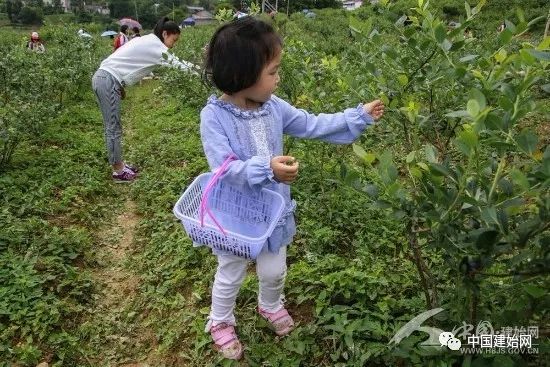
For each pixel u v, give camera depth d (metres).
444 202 1.79
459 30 2.44
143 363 2.97
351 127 2.46
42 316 3.13
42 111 5.98
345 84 3.32
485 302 2.19
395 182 1.87
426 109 2.89
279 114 2.45
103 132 7.15
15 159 5.43
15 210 4.43
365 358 2.48
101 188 5.16
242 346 2.81
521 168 2.12
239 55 2.08
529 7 16.58
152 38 5.19
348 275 3.02
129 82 5.17
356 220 3.89
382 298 2.89
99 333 3.19
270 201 2.43
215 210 2.44
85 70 9.86
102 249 4.20
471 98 1.57
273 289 2.69
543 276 1.72
